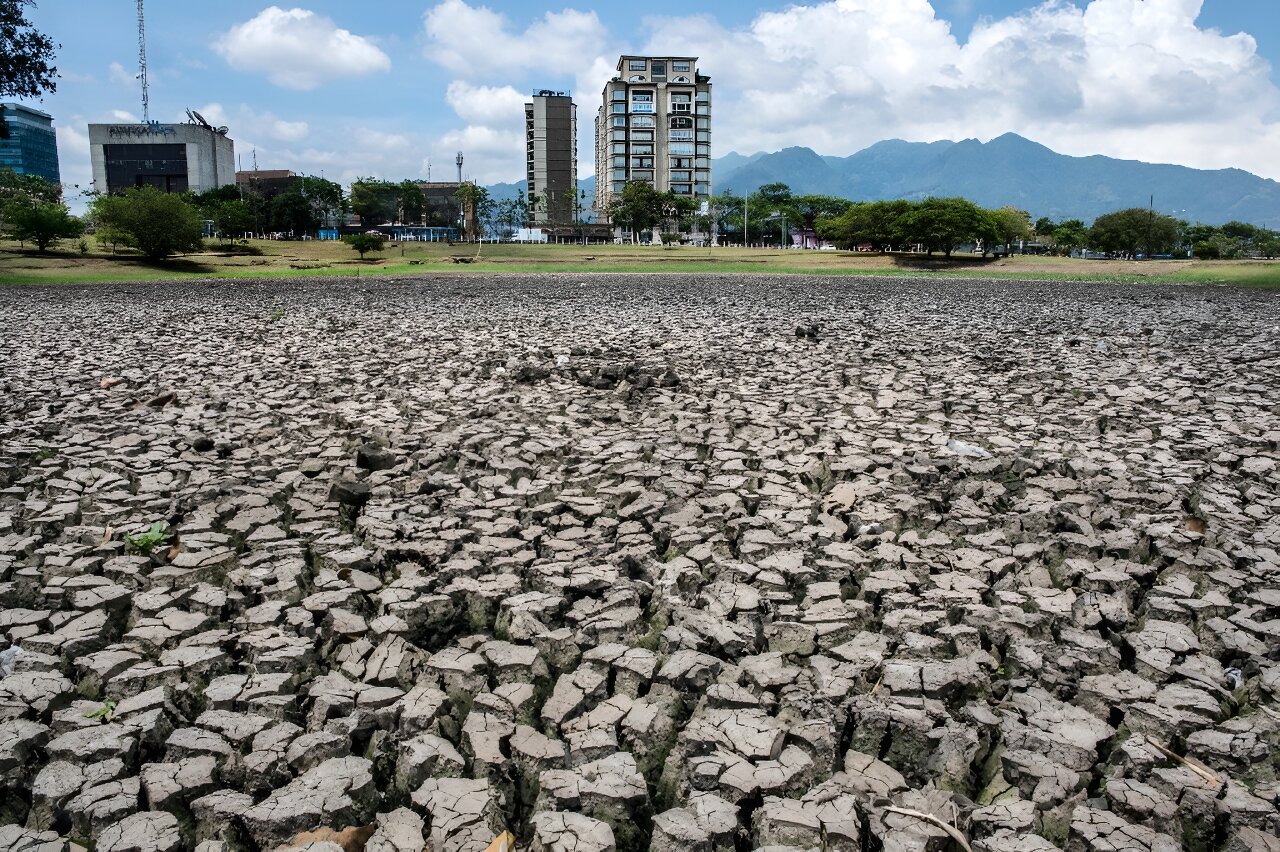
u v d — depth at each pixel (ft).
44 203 212.23
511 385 35.06
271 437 25.84
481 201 398.42
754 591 14.85
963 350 46.91
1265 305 83.92
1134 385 35.60
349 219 478.59
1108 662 12.73
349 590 14.84
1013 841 8.93
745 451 24.62
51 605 14.47
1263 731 10.91
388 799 9.95
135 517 18.44
